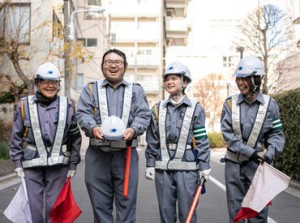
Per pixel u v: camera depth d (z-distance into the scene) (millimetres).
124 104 4516
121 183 4562
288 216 7414
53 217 4609
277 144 4695
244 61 4703
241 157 4738
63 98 4836
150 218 7094
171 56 49344
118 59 4492
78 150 4895
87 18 37656
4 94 20812
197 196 4508
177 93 4738
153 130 4824
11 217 4531
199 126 4715
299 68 27094
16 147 4750
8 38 18516
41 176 4758
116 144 4422
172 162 4691
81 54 19203
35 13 21469
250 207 4398
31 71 20547
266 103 4703
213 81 44250
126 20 46719
